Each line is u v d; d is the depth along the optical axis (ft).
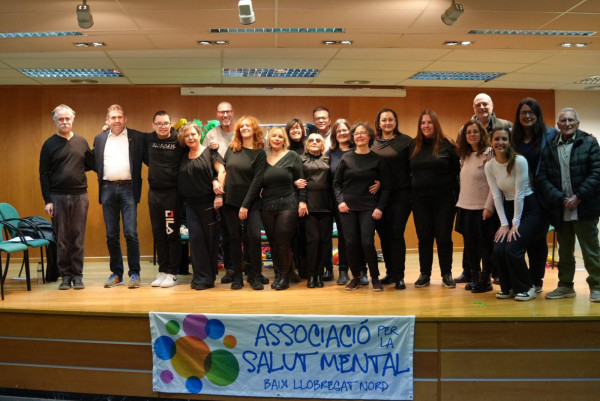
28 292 14.29
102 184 14.93
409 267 18.89
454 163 14.10
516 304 12.26
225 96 23.58
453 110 24.58
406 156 14.37
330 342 11.40
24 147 22.91
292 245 15.85
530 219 12.48
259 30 16.06
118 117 14.76
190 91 23.22
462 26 15.62
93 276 17.26
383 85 24.07
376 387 11.34
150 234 23.20
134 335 11.84
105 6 13.85
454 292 13.79
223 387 11.67
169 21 15.10
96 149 14.97
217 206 14.46
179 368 11.73
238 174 14.34
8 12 14.14
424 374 11.24
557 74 21.76
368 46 17.71
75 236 14.89
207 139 16.24
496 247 12.80
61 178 14.75
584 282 14.90
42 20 14.83
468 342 11.18
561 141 12.48
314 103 23.95
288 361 11.52
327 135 15.99
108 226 15.02
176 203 14.92
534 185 12.60
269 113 23.77
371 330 11.30
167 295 13.74
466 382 11.18
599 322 11.09
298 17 14.84
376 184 14.05
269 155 14.97
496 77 22.44
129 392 11.92
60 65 19.76
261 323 11.51
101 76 21.66
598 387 11.12
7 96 22.84
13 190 22.91
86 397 12.09
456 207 14.49
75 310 12.02
